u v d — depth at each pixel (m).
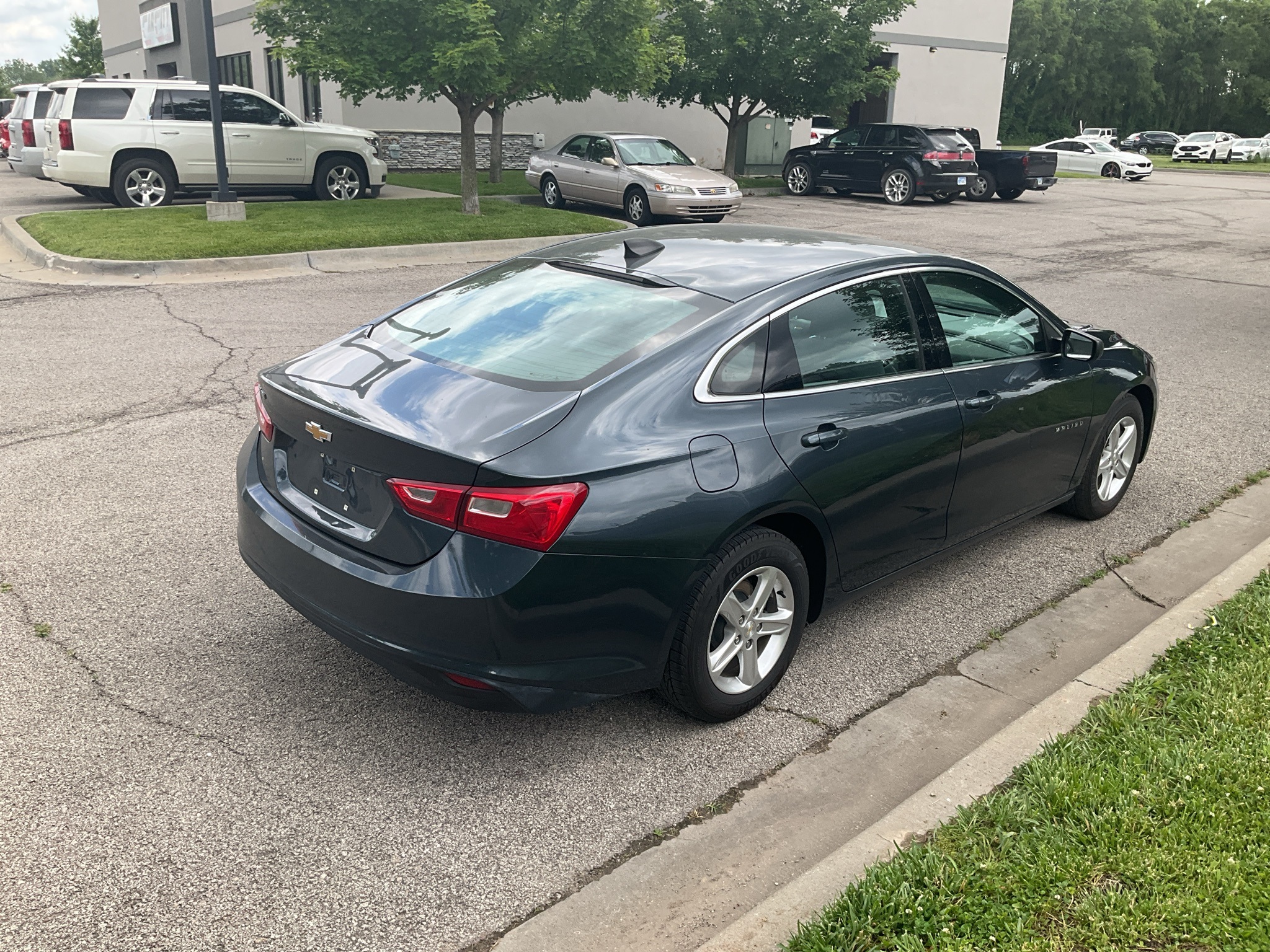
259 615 4.17
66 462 5.75
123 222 13.80
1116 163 34.53
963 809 2.90
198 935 2.53
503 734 3.46
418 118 23.11
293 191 18.67
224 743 3.32
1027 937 2.43
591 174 18.17
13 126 18.08
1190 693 3.48
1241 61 90.25
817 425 3.54
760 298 3.57
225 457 5.91
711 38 22.52
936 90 31.34
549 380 3.23
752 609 3.49
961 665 4.04
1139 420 5.49
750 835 3.01
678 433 3.19
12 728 3.34
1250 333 10.23
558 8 15.05
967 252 15.25
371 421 3.09
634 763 3.33
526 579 2.89
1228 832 2.77
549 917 2.66
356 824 2.98
